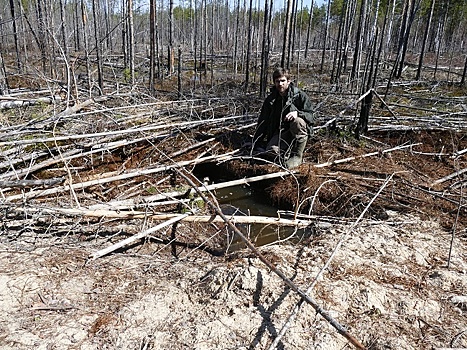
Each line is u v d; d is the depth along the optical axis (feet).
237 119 21.02
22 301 8.33
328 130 20.10
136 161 16.75
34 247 10.36
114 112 18.69
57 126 17.04
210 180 17.42
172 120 19.94
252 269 9.27
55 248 10.43
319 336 7.62
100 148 15.74
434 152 18.92
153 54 26.17
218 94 27.78
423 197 14.14
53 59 27.89
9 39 55.47
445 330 8.02
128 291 8.95
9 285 8.68
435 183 15.29
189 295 8.87
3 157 14.34
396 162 17.44
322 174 15.80
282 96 16.62
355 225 11.87
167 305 8.49
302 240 12.21
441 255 10.70
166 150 17.58
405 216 12.92
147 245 11.46
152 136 17.13
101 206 11.85
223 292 8.75
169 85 34.63
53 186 13.39
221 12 74.90
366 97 19.33
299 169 16.20
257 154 17.07
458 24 75.36
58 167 15.08
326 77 42.24
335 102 24.17
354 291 8.89
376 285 9.22
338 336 7.67
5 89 24.12
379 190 13.55
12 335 7.41
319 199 14.60
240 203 15.47
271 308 8.31
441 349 7.26
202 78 39.78
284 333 7.50
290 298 8.51
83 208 11.30
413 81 38.96
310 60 57.88
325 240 11.36
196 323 7.95
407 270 9.96
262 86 26.63
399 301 8.71
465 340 7.73
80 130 17.06
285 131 17.12
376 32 19.06
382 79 37.50
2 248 10.11
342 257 10.32
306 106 16.40
